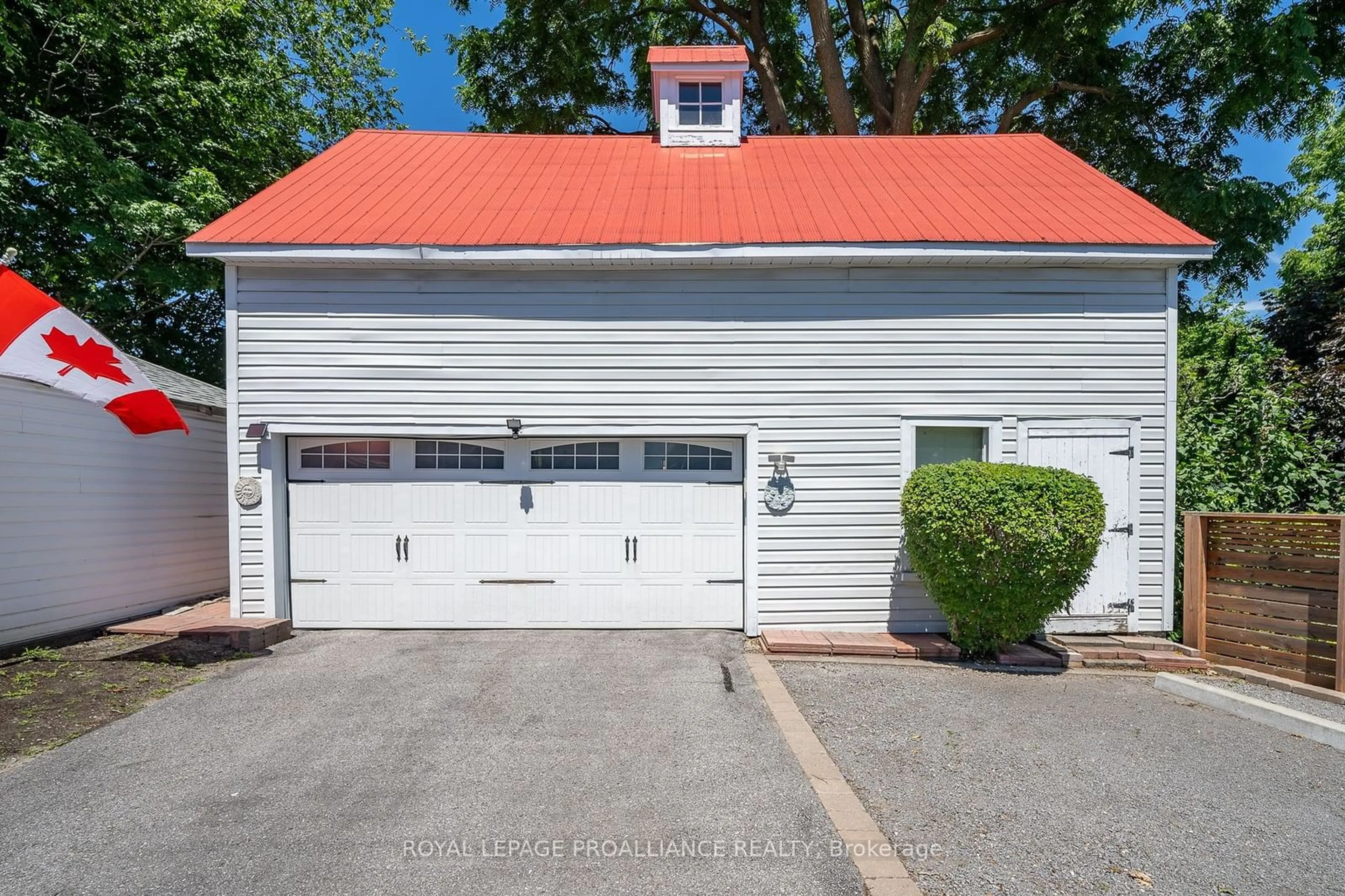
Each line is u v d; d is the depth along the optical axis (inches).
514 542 292.2
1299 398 376.2
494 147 397.4
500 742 174.9
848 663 252.8
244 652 256.1
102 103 482.6
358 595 291.9
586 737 177.6
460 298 286.5
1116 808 145.6
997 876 120.0
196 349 725.9
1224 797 151.5
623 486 291.9
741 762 163.2
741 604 292.8
